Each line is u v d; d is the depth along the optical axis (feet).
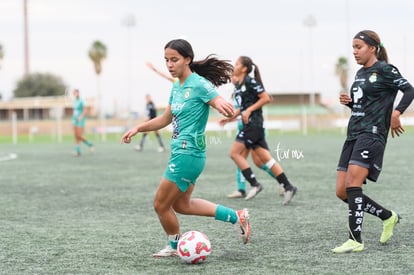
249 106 65.21
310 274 34.73
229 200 66.90
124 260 39.09
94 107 396.57
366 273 34.78
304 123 251.39
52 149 175.52
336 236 45.73
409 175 88.02
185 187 38.11
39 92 508.53
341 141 186.60
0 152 162.71
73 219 55.77
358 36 40.93
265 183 82.07
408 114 281.13
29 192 76.28
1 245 44.29
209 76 39.93
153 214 58.13
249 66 65.21
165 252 40.06
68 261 39.01
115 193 74.49
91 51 431.43
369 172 40.70
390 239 44.32
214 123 253.65
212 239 45.14
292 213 56.90
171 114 39.99
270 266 36.78
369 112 40.42
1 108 423.23
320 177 87.56
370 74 40.40
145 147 182.39
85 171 104.47
